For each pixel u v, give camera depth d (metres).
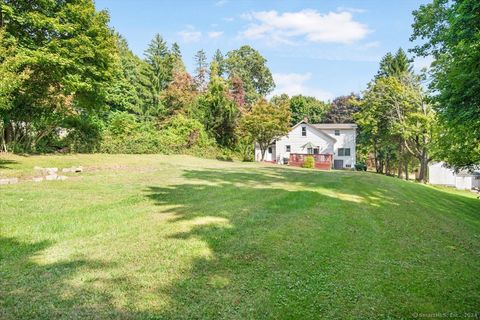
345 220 7.46
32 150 17.75
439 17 15.84
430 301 3.86
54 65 15.37
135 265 4.23
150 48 53.22
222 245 5.14
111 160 17.47
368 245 5.80
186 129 28.86
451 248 6.22
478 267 5.24
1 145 16.25
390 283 4.27
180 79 38.12
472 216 12.18
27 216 6.11
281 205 8.44
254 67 70.81
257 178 14.89
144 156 22.25
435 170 36.44
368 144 50.50
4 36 13.31
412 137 30.98
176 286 3.73
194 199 8.68
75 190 9.09
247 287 3.83
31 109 17.22
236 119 34.03
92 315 3.07
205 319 3.13
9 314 3.02
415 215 9.23
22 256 4.30
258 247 5.18
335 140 43.66
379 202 10.55
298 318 3.27
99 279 3.79
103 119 25.72
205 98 34.22
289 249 5.20
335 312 3.44
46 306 3.18
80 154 19.28
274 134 35.25
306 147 44.03
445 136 18.98
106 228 5.68
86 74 17.62
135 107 33.97
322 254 5.12
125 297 3.43
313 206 8.62
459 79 9.56
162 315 3.14
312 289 3.91
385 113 35.75
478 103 9.94
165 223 6.18
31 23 14.80
